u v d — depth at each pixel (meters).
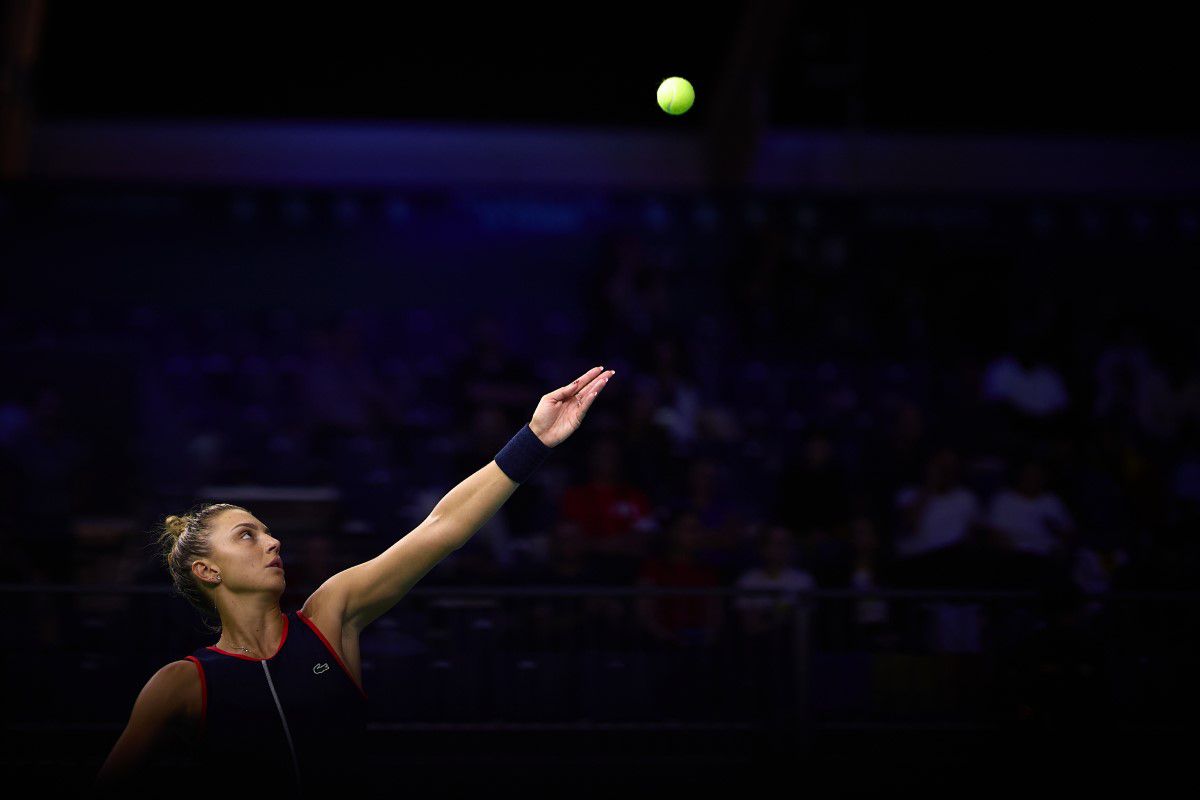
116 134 42.28
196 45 41.62
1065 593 17.67
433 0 41.59
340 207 39.22
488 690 18.23
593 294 37.81
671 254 39.59
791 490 27.02
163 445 32.75
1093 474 28.02
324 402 32.84
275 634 9.30
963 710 18.05
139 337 36.66
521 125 44.38
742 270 38.06
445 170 43.31
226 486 29.42
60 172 41.50
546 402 9.71
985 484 28.67
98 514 30.52
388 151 43.38
